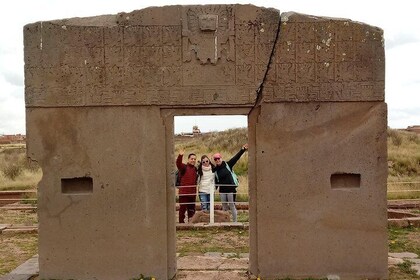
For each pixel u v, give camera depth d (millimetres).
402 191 15133
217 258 8484
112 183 7086
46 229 7137
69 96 7039
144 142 7062
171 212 7188
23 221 12719
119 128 7062
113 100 7035
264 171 7047
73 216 7109
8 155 34281
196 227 11273
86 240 7129
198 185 12242
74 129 7066
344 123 7000
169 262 7195
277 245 7082
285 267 7086
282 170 7039
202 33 6984
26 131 7074
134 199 7090
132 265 7121
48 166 7105
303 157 7023
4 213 14078
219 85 7000
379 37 6949
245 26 6969
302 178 7031
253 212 7137
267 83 6984
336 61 6973
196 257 8547
